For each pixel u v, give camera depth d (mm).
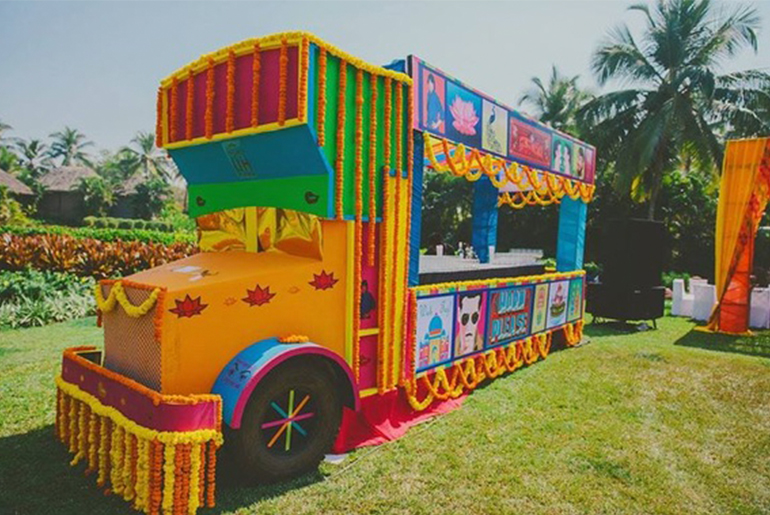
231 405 3342
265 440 3633
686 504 3656
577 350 8445
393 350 4703
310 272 4023
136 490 3193
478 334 6043
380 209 4461
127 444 3289
